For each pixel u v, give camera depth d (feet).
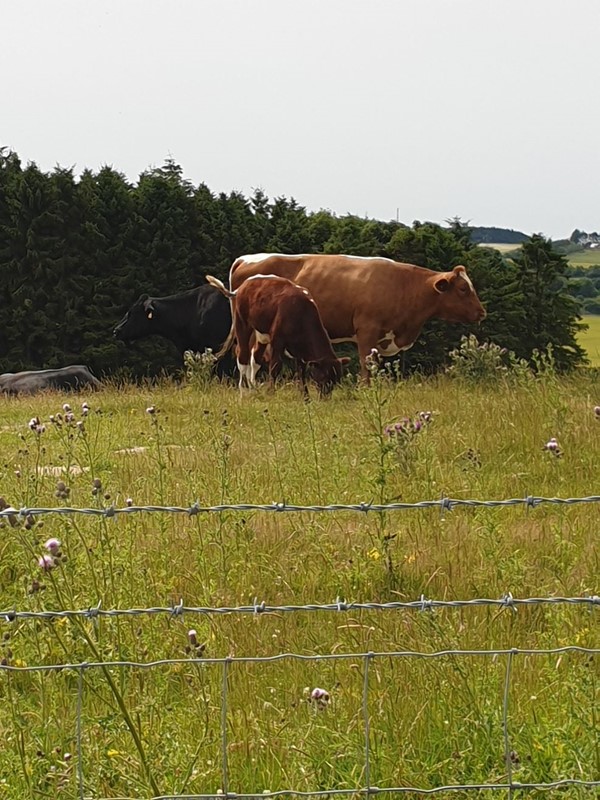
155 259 114.62
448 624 16.14
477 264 116.06
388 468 23.31
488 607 17.75
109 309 111.86
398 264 60.85
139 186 121.60
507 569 18.56
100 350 108.27
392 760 12.71
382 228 124.06
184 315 75.61
